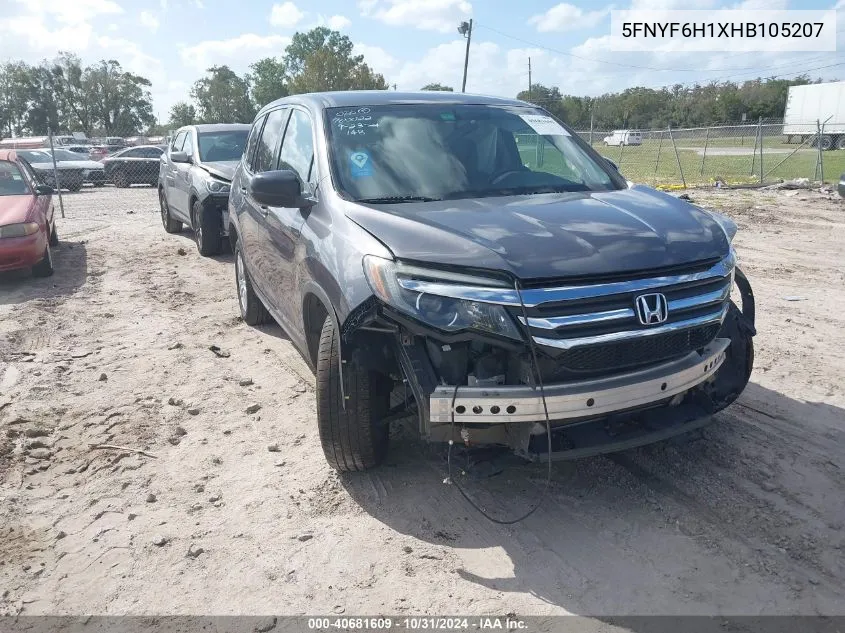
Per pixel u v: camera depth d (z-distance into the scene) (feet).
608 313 10.21
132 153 88.99
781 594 9.53
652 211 12.25
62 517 12.10
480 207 12.29
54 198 69.46
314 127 14.98
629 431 11.23
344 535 11.27
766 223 42.45
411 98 15.94
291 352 20.13
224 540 11.28
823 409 15.28
